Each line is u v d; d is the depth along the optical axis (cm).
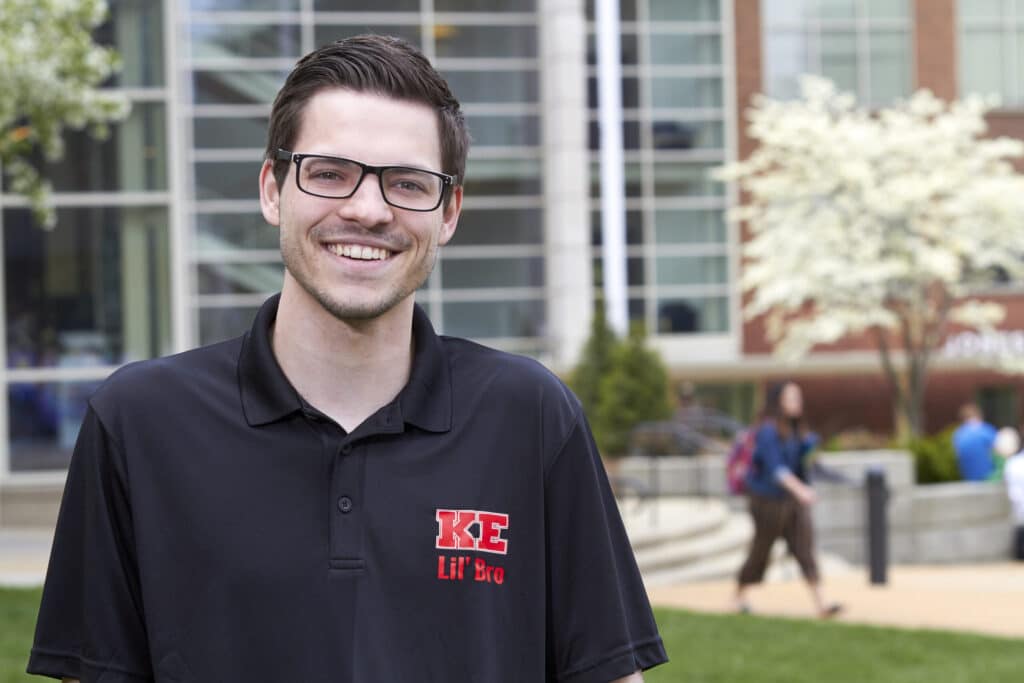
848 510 1852
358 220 233
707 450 1980
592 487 251
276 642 227
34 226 1783
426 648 230
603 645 249
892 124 2805
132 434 237
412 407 238
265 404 235
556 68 2658
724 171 2777
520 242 2698
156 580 231
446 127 243
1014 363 2930
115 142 1794
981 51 3097
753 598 1290
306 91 239
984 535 1980
